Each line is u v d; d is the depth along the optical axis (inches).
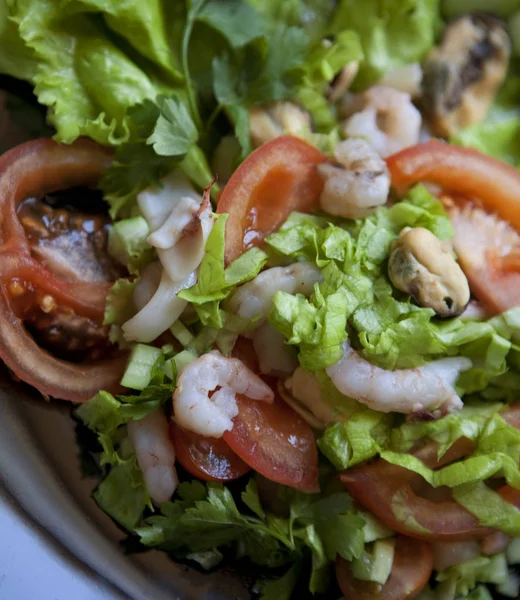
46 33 12.0
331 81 13.4
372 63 13.7
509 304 12.3
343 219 12.4
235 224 11.9
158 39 12.4
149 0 12.2
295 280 11.8
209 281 11.6
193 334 12.0
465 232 12.6
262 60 12.6
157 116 11.8
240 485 12.0
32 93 12.4
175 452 11.7
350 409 11.7
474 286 12.4
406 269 11.8
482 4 14.0
